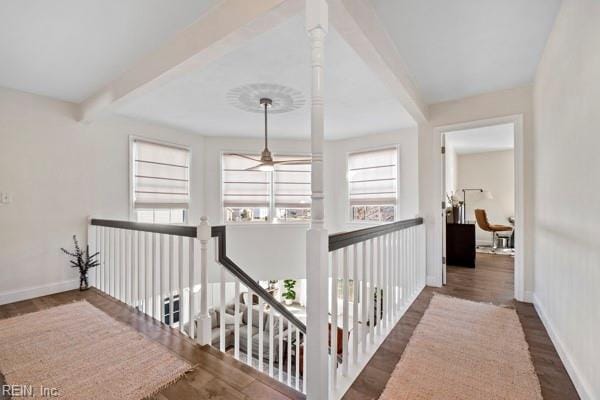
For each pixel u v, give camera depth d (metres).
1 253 2.97
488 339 2.18
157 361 1.87
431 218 3.58
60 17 1.93
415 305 2.90
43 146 3.24
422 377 1.72
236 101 3.42
